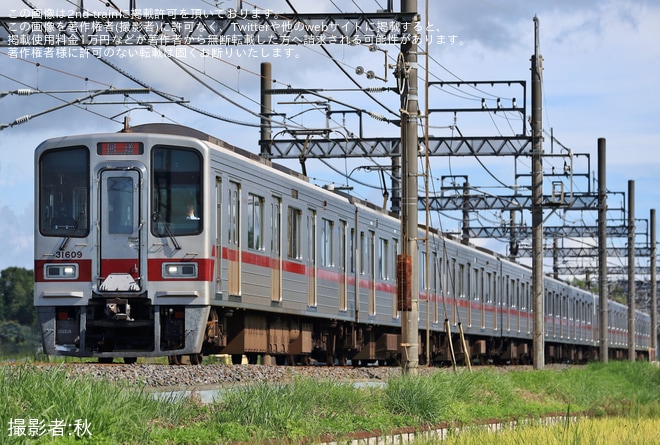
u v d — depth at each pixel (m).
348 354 58.28
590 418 44.41
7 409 19.05
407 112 42.16
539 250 66.19
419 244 64.88
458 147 69.38
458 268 74.50
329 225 52.09
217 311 40.03
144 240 37.12
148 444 20.31
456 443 27.53
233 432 22.88
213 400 25.62
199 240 37.31
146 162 37.34
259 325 44.53
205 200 37.53
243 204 41.16
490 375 44.78
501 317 86.69
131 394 22.62
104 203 37.34
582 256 130.00
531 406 42.78
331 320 53.19
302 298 47.97
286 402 26.09
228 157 39.72
